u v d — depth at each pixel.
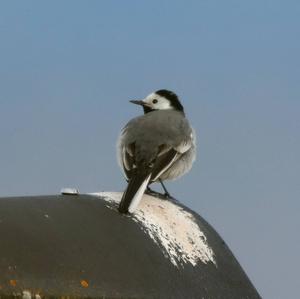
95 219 12.63
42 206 12.36
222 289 13.02
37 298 10.38
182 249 13.17
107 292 11.15
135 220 13.20
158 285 12.01
